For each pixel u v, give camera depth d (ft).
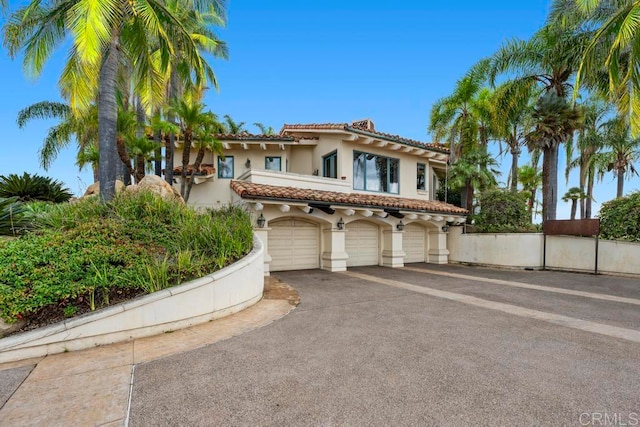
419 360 15.46
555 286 36.76
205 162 60.85
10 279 17.80
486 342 18.03
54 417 10.85
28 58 37.06
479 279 41.65
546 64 59.72
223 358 15.79
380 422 10.48
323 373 14.05
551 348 17.12
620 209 48.14
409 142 56.59
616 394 12.26
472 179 74.18
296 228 49.42
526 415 10.87
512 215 66.08
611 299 29.94
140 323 18.88
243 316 23.40
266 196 39.81
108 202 28.27
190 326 20.89
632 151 91.30
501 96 64.75
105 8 29.14
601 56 43.83
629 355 16.17
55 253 19.81
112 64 33.78
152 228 25.77
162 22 37.17
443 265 57.93
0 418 10.81
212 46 63.93
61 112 71.97
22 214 27.66
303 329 20.39
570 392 12.41
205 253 25.55
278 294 31.01
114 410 11.25
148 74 44.93
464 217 59.82
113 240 22.29
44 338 16.30
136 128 51.80
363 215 49.16
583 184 100.94
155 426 10.36
